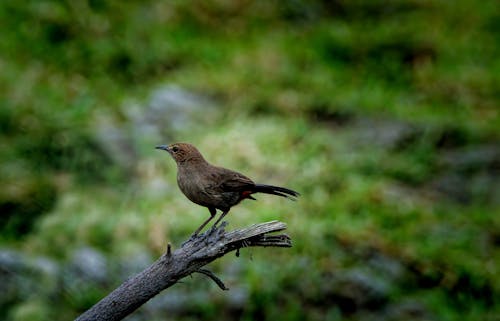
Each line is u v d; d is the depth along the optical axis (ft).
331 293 35.35
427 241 39.93
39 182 42.42
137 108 48.49
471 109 54.29
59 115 46.70
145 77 53.31
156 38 56.39
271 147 44.98
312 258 36.86
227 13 62.08
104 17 56.95
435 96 55.57
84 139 44.68
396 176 46.16
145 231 38.09
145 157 44.14
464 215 43.16
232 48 57.62
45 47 53.78
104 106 48.75
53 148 44.55
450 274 37.47
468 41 63.41
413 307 35.45
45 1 56.85
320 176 43.29
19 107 46.93
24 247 37.65
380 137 48.80
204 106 49.37
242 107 49.67
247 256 36.50
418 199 44.42
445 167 47.70
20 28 54.75
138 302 18.43
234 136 45.27
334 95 52.75
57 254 37.22
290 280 35.60
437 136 49.80
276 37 60.44
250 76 53.47
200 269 18.79
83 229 38.40
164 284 18.51
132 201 40.93
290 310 34.55
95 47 54.19
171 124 47.19
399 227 40.88
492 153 48.67
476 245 40.32
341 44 59.62
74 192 41.63
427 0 68.69
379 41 60.34
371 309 35.19
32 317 33.50
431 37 61.57
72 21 55.83
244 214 39.17
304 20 63.82
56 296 34.91
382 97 53.67
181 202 40.09
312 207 40.88
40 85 49.80
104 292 35.27
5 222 40.50
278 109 50.11
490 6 69.82
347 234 38.91
